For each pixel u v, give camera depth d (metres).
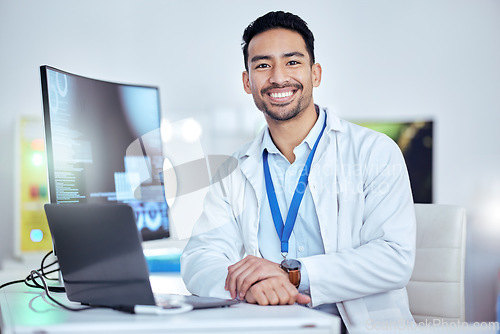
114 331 1.11
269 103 1.87
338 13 4.32
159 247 2.55
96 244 1.29
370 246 1.68
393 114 4.33
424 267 1.91
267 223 1.89
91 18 4.11
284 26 1.88
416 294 1.91
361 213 1.82
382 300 1.72
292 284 1.47
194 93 4.20
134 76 4.16
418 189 3.41
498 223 3.98
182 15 4.20
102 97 1.94
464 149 4.33
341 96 4.31
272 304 1.41
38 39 4.05
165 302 1.31
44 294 1.59
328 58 4.31
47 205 1.36
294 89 1.86
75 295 1.37
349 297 1.63
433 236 1.92
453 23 4.35
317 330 1.14
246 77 2.03
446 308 1.86
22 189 3.30
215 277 1.62
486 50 4.34
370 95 4.32
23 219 3.28
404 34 4.34
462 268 1.89
